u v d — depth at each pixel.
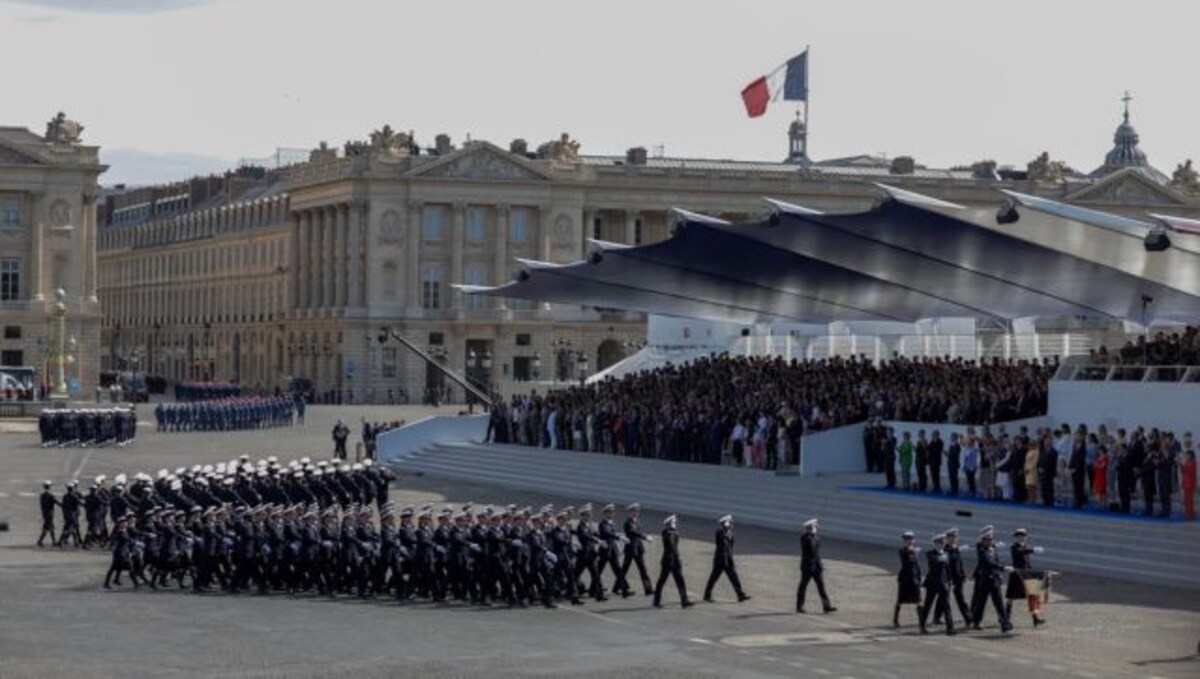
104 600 59.19
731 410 95.56
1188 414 75.50
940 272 92.50
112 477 103.88
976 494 77.50
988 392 84.25
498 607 58.00
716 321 137.88
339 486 79.31
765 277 100.88
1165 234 71.44
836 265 94.56
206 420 155.38
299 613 56.28
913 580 52.84
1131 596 59.91
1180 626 53.69
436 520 69.19
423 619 55.03
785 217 82.00
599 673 45.16
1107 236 76.56
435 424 118.56
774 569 66.62
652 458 99.19
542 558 58.09
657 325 143.38
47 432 133.62
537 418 110.50
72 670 44.88
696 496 87.81
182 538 63.06
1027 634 52.25
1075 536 68.12
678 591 60.66
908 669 46.25
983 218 77.38
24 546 74.94
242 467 74.06
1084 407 80.12
